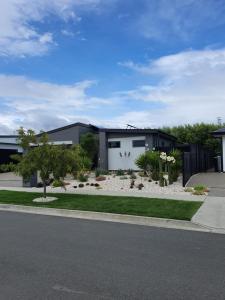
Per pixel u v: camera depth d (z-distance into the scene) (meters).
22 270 5.74
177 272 5.64
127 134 28.39
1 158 32.59
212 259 6.36
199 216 10.23
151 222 10.12
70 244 7.44
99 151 29.03
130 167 28.12
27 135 14.10
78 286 5.04
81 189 17.45
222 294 4.76
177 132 43.81
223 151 23.77
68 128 30.73
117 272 5.64
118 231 8.80
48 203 13.13
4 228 9.17
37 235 8.31
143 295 4.73
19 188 18.64
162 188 16.72
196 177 19.72
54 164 13.88
